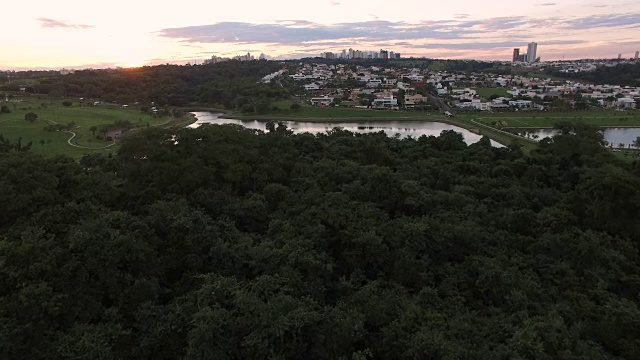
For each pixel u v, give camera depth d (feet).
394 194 127.13
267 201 125.39
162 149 121.19
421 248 98.68
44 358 64.59
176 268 90.99
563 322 77.97
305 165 154.51
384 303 79.92
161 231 93.91
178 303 76.59
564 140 186.70
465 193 145.28
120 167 128.77
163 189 117.08
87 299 73.67
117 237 79.30
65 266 73.87
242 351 65.31
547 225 120.26
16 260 72.49
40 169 100.53
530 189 155.63
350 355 70.08
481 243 108.58
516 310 84.17
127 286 78.79
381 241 96.02
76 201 101.81
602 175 129.70
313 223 103.30
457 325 75.87
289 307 69.92
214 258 88.94
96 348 64.39
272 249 91.04
